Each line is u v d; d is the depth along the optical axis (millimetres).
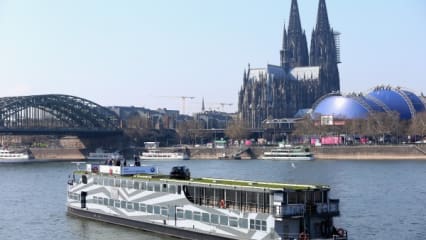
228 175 163500
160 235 70625
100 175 80688
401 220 82125
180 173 73375
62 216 86688
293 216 56062
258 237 58250
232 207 61969
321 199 57875
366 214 86938
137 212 74312
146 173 81188
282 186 60375
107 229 75438
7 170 195500
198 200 66188
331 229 58406
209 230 64188
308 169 189375
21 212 92000
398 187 123562
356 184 130625
